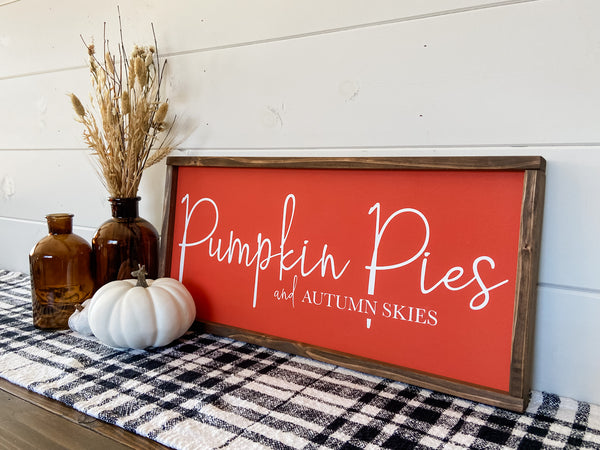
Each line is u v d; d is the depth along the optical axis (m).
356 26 1.05
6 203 1.74
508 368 0.85
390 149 1.04
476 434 0.76
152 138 1.29
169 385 0.91
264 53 1.17
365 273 0.99
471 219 0.90
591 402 0.90
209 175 1.22
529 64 0.90
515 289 0.85
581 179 0.88
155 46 1.34
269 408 0.83
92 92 1.48
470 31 0.94
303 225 1.07
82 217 1.56
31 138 1.64
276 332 1.08
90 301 1.11
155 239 1.26
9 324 1.22
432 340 0.92
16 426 0.78
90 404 0.84
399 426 0.78
